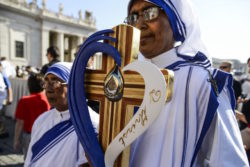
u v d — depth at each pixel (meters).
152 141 0.88
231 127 0.87
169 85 0.70
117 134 0.80
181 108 0.89
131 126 0.74
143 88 0.74
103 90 0.87
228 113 0.89
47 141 1.59
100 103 0.88
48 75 1.69
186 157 0.84
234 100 0.95
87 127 0.89
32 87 2.97
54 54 4.08
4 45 26.59
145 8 0.94
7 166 3.85
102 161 0.84
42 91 3.03
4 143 4.98
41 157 1.58
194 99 0.88
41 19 30.69
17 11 27.67
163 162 0.85
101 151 0.86
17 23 28.06
